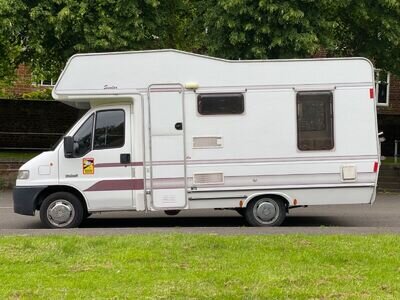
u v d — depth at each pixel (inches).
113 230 383.6
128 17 621.9
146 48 639.8
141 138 416.5
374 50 721.0
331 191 419.5
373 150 419.5
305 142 418.9
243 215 444.1
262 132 418.0
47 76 741.9
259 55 600.7
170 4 666.8
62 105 1005.2
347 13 678.5
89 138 419.2
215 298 221.6
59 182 416.2
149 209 415.8
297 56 612.7
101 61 419.2
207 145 416.8
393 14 665.0
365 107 419.8
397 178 781.3
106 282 241.8
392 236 343.3
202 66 418.9
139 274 254.4
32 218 494.0
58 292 227.3
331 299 221.8
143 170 415.5
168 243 313.4
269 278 247.0
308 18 612.1
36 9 613.3
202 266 268.5
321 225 454.9
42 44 655.8
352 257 284.8
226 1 594.2
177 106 417.4
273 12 594.9
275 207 421.7
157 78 418.0
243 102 418.0
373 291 231.3
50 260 280.7
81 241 321.4
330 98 419.2
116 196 416.2
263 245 311.3
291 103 418.6
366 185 419.2
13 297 220.4
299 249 301.6
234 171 417.4
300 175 418.3
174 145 416.8
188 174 416.8
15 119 992.9
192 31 687.1
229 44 620.1
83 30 619.8
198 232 368.2
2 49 724.0
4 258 282.0
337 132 418.9
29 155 909.2
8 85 935.7
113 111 420.5
